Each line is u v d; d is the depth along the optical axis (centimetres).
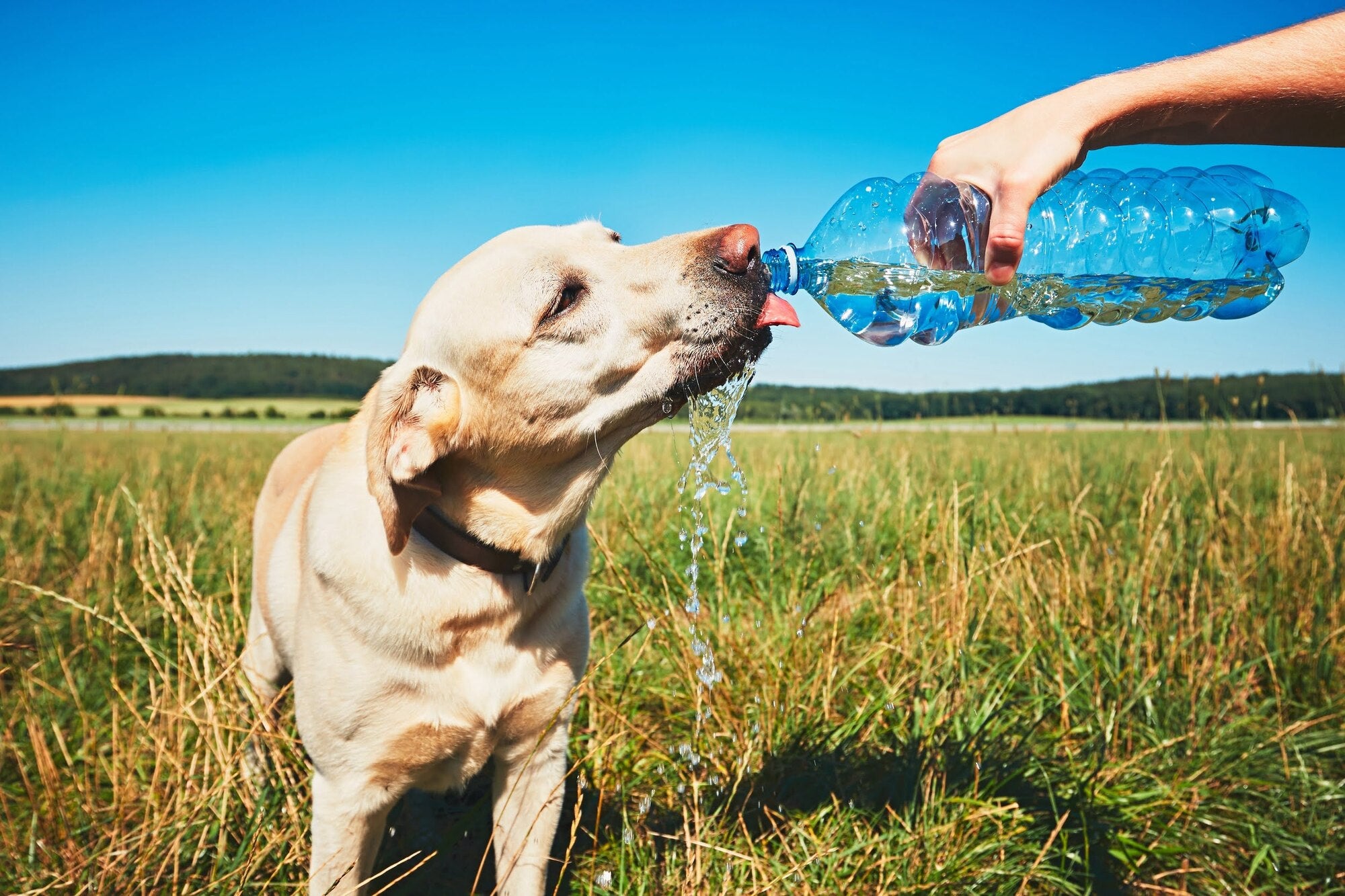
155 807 65
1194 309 60
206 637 72
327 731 60
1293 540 103
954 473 145
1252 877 66
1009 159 45
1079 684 81
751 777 72
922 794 69
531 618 62
